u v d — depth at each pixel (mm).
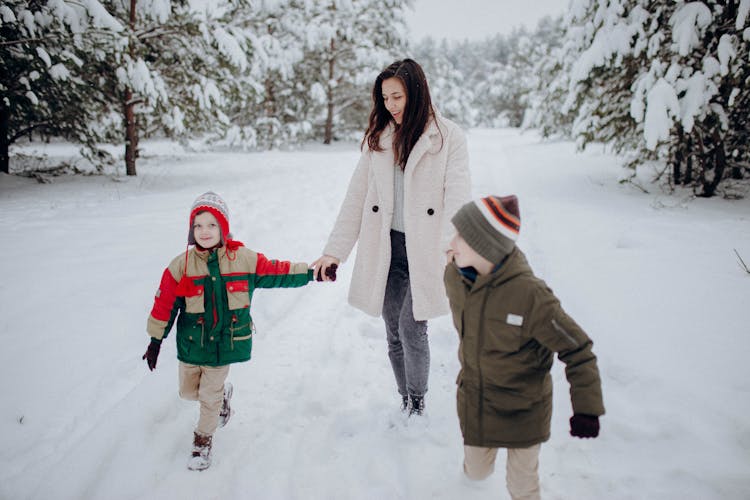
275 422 2539
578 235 5469
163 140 24547
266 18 19234
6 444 2297
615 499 1938
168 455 2248
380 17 20938
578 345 1479
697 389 2514
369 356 3236
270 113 20875
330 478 2141
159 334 2115
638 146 8234
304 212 7188
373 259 2406
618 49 7164
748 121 7129
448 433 2428
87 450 2184
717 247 4703
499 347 1609
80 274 4422
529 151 15641
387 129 2320
